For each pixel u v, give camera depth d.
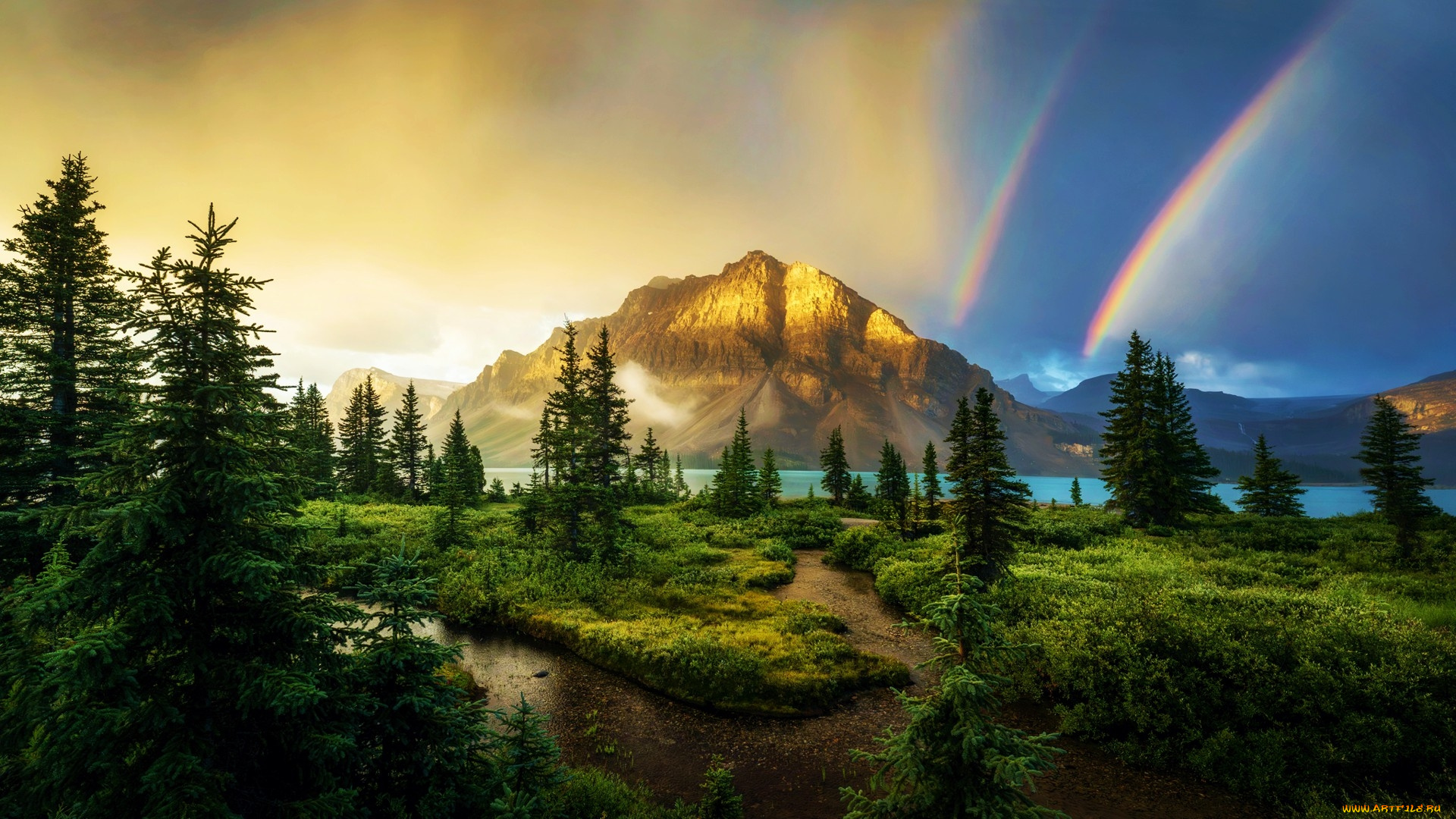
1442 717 10.08
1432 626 14.92
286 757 6.52
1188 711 11.76
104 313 16.72
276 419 7.16
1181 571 22.77
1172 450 36.69
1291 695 11.44
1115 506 38.22
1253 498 50.34
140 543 5.60
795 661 17.53
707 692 15.70
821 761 12.53
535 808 7.12
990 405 22.52
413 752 7.34
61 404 16.34
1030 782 5.29
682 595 24.88
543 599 23.80
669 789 11.43
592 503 30.12
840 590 27.73
